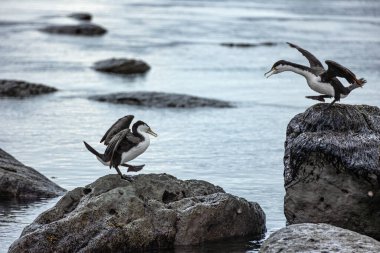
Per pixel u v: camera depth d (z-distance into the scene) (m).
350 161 15.60
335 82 15.61
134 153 15.02
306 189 16.02
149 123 29.00
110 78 40.97
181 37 59.56
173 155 23.66
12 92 34.81
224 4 95.81
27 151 24.23
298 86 39.03
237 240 15.41
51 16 75.94
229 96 35.75
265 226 16.34
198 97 33.25
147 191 15.48
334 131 16.16
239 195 18.98
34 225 14.81
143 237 14.66
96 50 51.62
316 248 12.56
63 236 14.30
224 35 61.09
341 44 54.59
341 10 89.19
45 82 38.81
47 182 19.41
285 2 100.94
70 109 31.70
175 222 15.02
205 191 15.91
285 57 49.28
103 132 27.44
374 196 15.64
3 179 18.73
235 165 22.44
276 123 29.42
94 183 15.41
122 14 80.38
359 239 12.80
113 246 14.43
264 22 71.81
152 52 51.41
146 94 33.50
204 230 15.20
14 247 14.21
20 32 59.91
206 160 23.05
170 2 98.69
